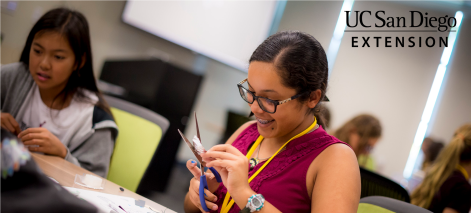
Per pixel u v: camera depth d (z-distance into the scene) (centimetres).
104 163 136
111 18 385
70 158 123
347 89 512
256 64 89
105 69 368
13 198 39
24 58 147
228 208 96
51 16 132
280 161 97
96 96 149
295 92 89
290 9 512
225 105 524
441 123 509
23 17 333
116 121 151
